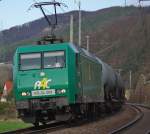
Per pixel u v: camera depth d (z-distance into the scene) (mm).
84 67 27750
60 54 24875
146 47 116875
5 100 41469
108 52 124625
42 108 24500
